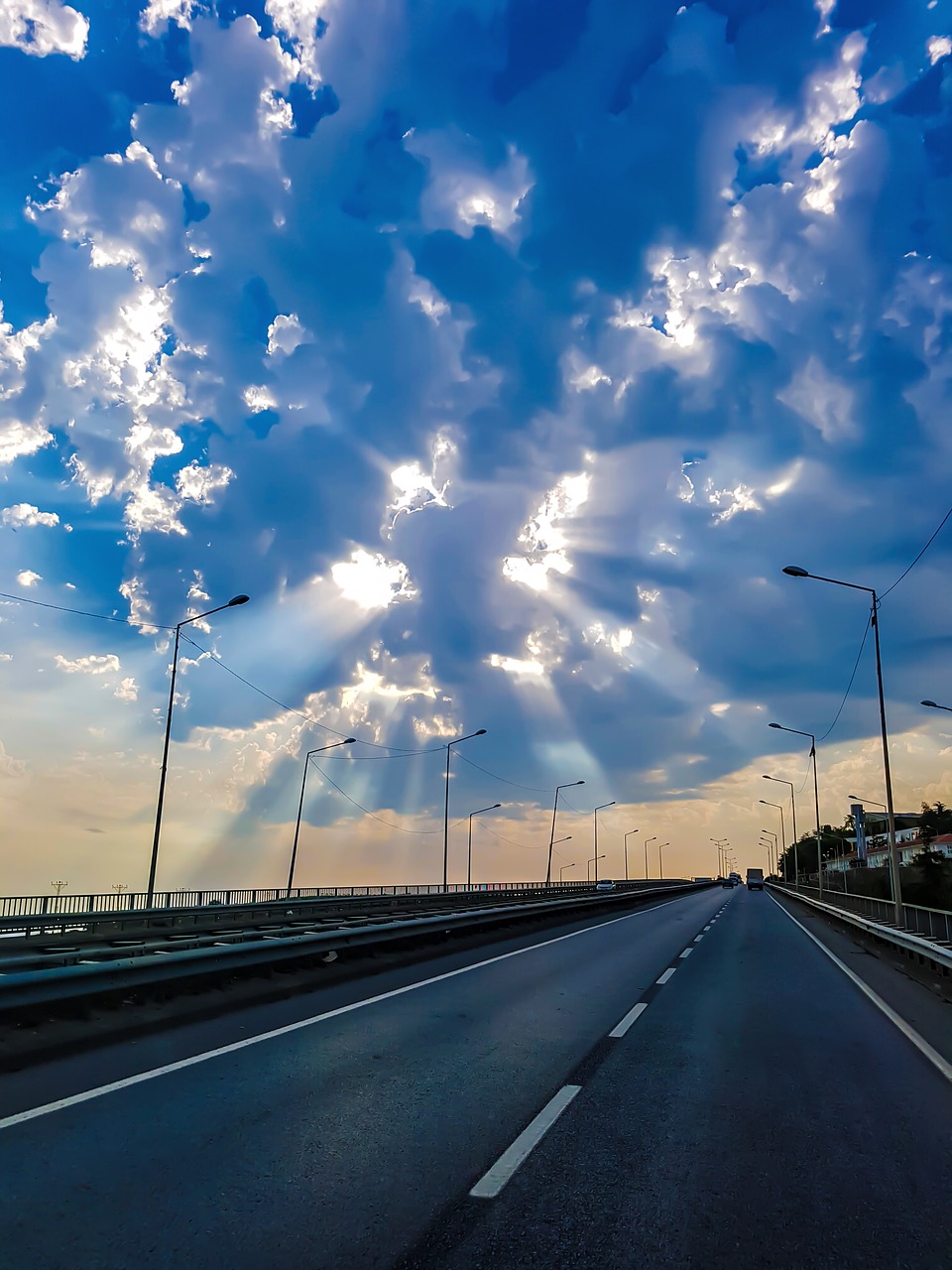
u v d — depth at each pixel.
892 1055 9.72
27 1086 7.16
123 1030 9.66
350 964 16.94
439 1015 11.52
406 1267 4.12
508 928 30.12
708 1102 7.35
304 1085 7.46
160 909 34.16
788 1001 13.87
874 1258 4.37
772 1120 6.84
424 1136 6.13
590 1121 6.64
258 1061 8.36
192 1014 10.92
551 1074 8.26
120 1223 4.51
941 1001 14.59
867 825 162.62
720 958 20.75
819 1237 4.61
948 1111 7.25
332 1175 5.30
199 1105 6.72
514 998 13.34
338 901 44.06
